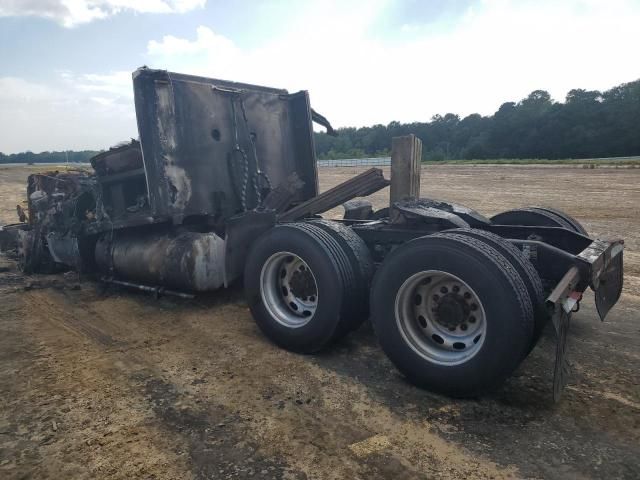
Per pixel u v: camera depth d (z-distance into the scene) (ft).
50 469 8.62
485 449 8.95
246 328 15.79
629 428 9.57
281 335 13.79
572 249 14.58
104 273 21.30
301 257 13.14
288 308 14.25
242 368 12.68
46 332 15.90
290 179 19.15
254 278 14.37
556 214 17.34
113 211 21.08
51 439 9.57
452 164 165.37
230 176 18.76
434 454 8.82
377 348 13.89
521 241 12.42
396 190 18.26
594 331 14.90
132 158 19.04
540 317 10.41
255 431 9.67
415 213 13.91
